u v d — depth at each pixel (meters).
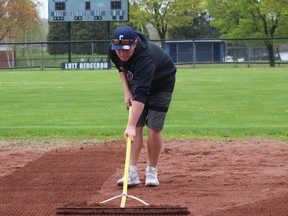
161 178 8.63
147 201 7.16
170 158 10.42
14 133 14.06
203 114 17.89
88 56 56.47
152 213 6.34
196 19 77.25
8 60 55.16
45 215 6.57
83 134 13.96
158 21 67.00
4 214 6.63
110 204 6.98
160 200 7.22
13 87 29.78
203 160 10.22
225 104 20.75
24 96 24.80
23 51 62.22
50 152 11.27
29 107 20.56
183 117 17.17
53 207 6.95
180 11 66.75
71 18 52.31
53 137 13.62
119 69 7.90
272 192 7.58
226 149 11.45
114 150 11.38
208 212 6.60
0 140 13.23
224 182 8.28
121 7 52.03
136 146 8.04
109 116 17.73
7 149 11.90
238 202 7.07
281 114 17.64
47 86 30.20
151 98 7.95
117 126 15.12
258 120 16.30
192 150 11.33
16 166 9.88
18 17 65.81
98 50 62.59
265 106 19.92
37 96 24.77
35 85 31.02
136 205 6.94
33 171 9.34
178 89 27.38
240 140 12.76
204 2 66.31
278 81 31.58
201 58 60.59
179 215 6.37
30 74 42.62
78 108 20.11
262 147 11.66
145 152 11.05
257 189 7.79
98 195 7.61
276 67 50.12
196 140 12.77
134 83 7.57
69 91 27.02
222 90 26.58
